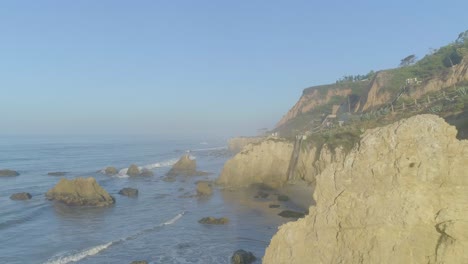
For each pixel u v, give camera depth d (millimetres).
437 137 14930
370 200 15203
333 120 127750
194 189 73875
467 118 55594
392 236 14453
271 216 51688
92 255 36469
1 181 83188
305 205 57938
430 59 122250
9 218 50969
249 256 34500
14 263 34656
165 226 46875
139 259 35375
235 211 54906
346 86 164625
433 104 79312
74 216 52781
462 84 83938
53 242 41031
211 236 42438
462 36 127062
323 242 16188
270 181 73938
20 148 181000
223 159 138625
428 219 14133
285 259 16984
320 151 68250
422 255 13836
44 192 70188
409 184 14633
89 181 62375
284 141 77750
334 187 16672
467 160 14180
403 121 15852
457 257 13094
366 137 16547
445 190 14211
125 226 47438
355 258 15086
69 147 192500
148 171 96500
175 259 35281
